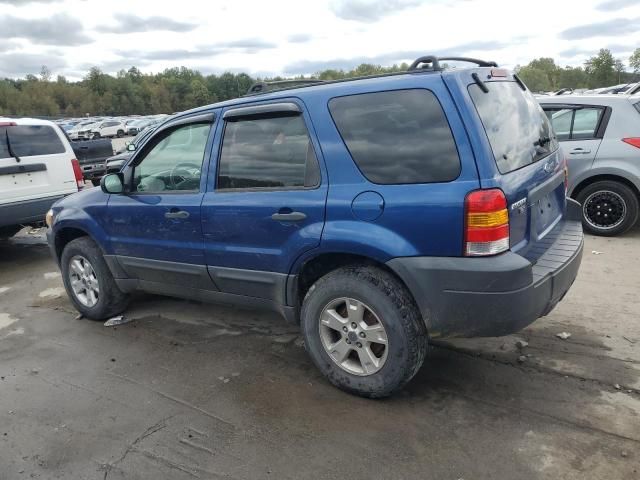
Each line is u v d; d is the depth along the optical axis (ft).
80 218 15.42
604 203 21.74
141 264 14.26
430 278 9.43
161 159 13.64
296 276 11.21
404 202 9.53
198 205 12.47
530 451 9.00
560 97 22.52
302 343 13.61
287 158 11.13
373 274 10.16
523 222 9.91
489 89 10.32
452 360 12.21
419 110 9.65
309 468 8.89
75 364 13.21
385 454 9.12
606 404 10.19
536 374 11.43
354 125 10.29
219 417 10.48
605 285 16.43
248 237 11.71
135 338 14.58
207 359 13.04
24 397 11.67
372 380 10.49
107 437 10.03
